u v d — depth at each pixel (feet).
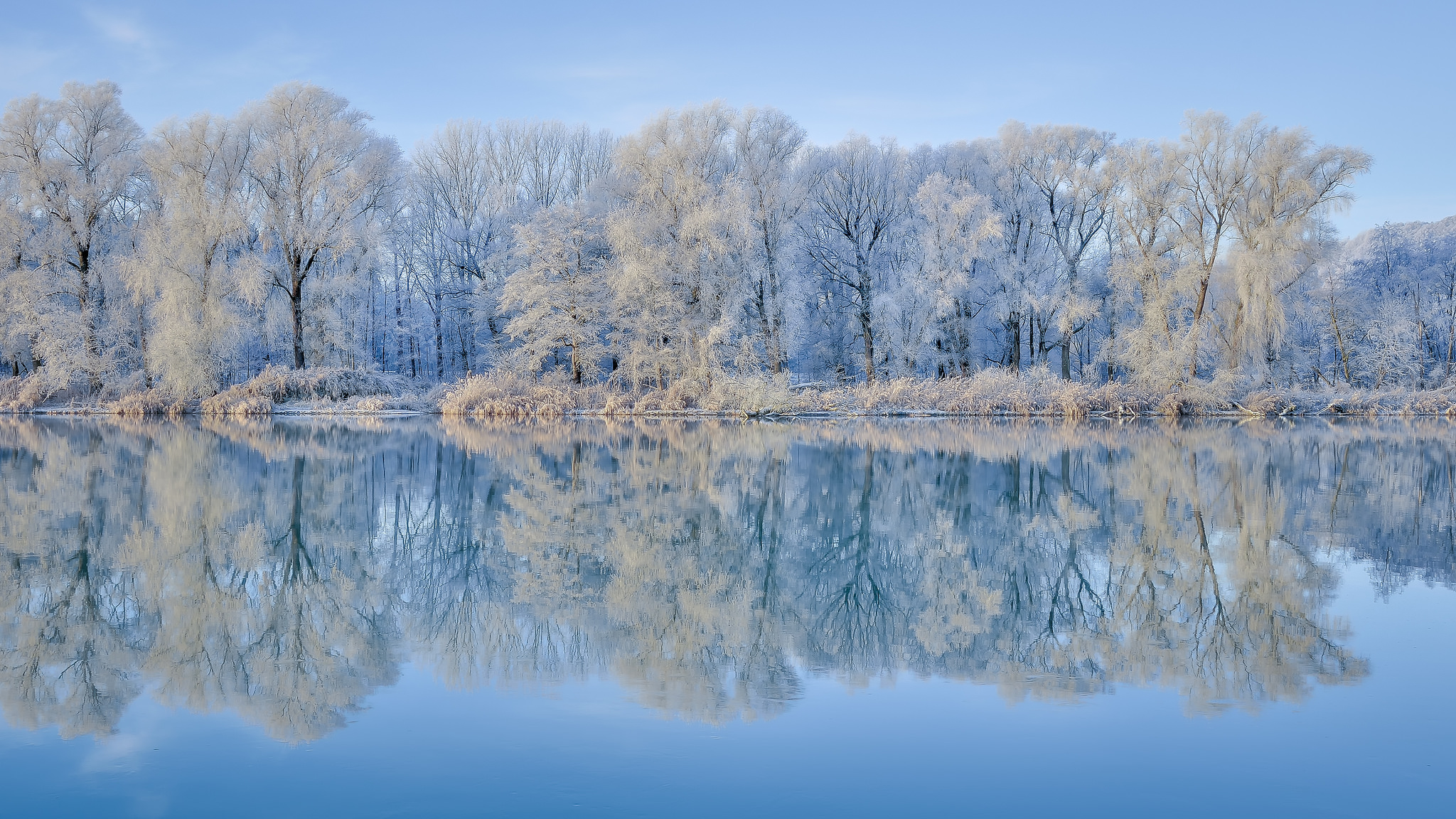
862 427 94.12
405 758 15.47
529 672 20.07
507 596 26.68
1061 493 46.29
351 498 44.29
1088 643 22.21
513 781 14.56
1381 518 39.19
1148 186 114.11
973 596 26.91
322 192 119.85
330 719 17.25
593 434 84.64
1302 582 28.32
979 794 14.10
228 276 115.03
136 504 41.91
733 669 20.35
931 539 35.27
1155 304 112.47
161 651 21.58
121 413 114.11
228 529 36.40
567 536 35.47
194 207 110.52
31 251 117.08
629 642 22.36
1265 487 48.49
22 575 28.71
